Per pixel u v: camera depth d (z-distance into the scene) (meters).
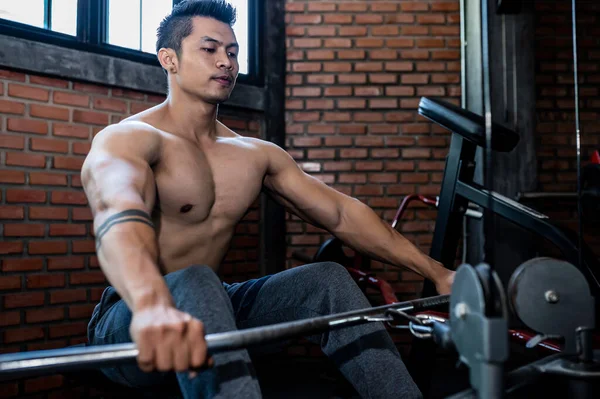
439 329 0.98
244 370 1.06
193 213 1.52
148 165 1.31
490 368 0.78
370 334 1.32
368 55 3.79
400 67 3.79
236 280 3.60
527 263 1.01
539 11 3.81
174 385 1.35
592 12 3.80
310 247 3.73
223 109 3.60
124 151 1.29
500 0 3.55
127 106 3.14
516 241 3.59
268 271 3.69
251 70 3.75
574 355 0.99
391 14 3.80
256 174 1.66
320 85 3.79
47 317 2.80
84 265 2.94
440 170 3.76
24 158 2.77
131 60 3.17
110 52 3.09
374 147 3.76
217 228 1.59
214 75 1.57
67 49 2.91
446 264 2.28
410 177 3.75
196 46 1.57
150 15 3.32
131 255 0.95
